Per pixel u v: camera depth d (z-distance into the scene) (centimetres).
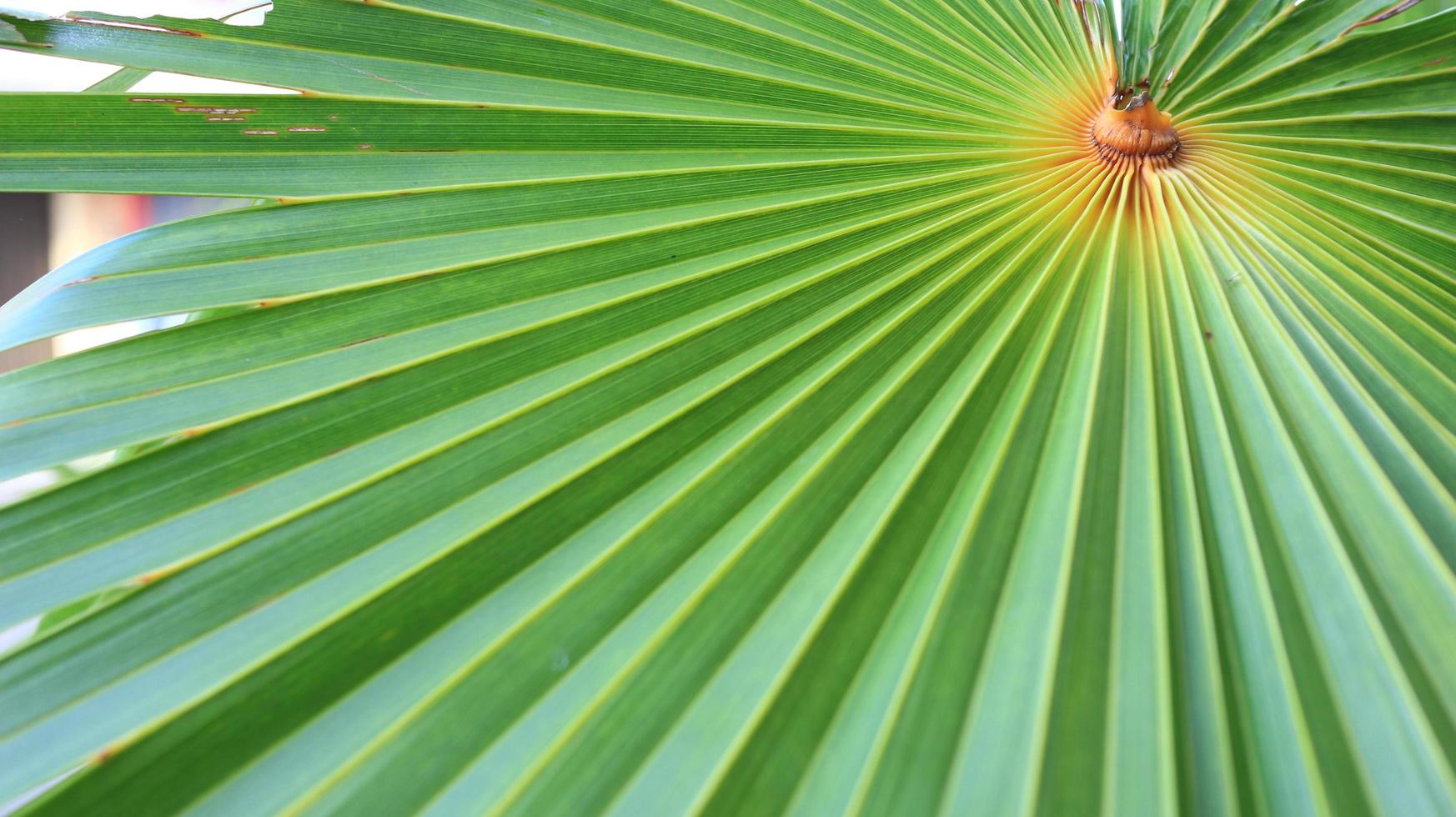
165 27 51
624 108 55
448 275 52
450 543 47
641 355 52
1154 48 58
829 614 46
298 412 49
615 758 44
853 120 56
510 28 54
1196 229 56
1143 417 51
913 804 43
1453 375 52
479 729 44
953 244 55
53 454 47
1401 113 56
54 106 50
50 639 45
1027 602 47
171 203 93
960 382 52
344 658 45
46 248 92
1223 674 46
